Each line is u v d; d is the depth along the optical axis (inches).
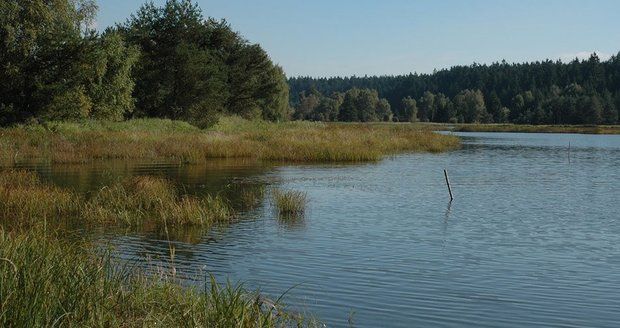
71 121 1691.7
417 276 425.1
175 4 2341.3
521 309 359.6
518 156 1695.4
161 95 2234.3
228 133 1935.3
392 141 1878.7
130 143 1425.9
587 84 6486.2
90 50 1659.7
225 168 1173.7
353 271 434.0
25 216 583.2
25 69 1615.4
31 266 291.3
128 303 298.4
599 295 389.1
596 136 3575.3
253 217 647.8
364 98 6604.3
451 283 409.4
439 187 940.6
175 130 1945.1
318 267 443.8
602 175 1173.1
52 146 1334.9
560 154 1813.5
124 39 2262.6
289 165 1267.2
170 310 291.9
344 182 979.3
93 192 768.3
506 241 547.2
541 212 715.4
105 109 1808.6
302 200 716.0
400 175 1106.1
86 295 283.7
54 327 253.8
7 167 1079.0
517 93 6879.9
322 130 2137.1
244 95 2888.8
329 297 372.8
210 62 2484.0
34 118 1611.7
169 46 2327.8
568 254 500.1
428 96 6988.2
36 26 1617.9
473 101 6323.8
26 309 250.1
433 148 1903.3
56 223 577.6
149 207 670.5
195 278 402.9
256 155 1418.6
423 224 625.0
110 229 561.3
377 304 362.0
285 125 2726.4
